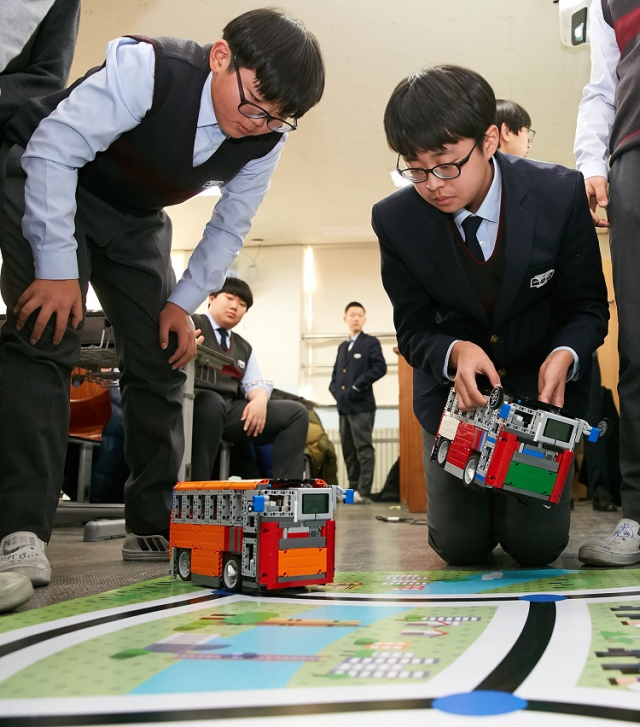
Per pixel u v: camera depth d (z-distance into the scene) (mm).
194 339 1448
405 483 3801
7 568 1057
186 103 1169
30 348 1157
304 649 660
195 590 1037
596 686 534
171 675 578
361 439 5395
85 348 2121
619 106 1418
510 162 1193
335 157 5195
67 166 1149
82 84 1156
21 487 1140
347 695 518
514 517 1291
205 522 1087
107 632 742
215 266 1429
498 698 506
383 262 1343
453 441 1251
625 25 1442
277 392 3104
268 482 982
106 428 3227
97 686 551
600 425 1138
